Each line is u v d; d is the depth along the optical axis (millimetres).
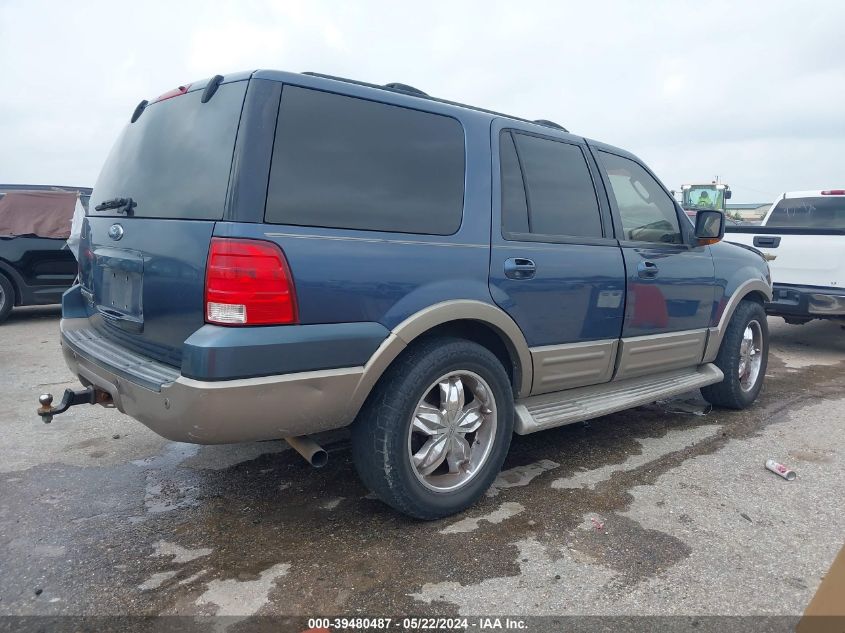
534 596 2418
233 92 2533
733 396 4770
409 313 2732
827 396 5418
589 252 3547
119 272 2936
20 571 2561
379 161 2760
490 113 3354
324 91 2652
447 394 2969
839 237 6754
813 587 2518
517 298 3168
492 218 3111
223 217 2346
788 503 3268
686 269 4211
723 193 18094
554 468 3697
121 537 2836
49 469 3572
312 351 2457
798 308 7012
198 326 2400
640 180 4191
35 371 5828
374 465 2779
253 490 3326
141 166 2930
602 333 3662
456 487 3025
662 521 3045
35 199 8484
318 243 2479
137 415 2625
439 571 2578
